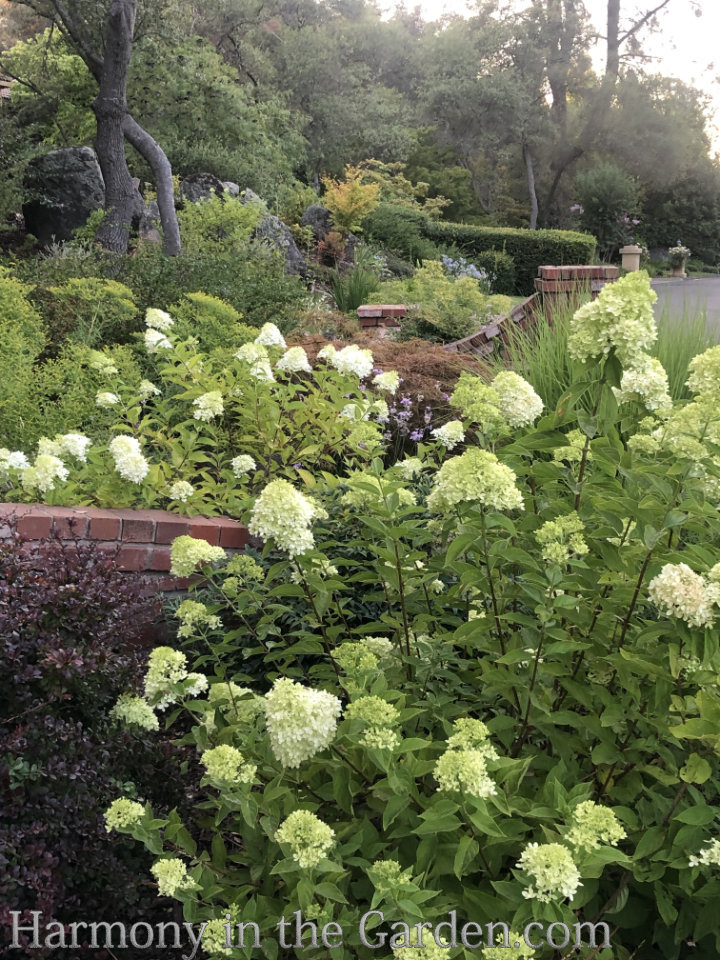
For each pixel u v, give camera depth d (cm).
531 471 244
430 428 573
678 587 183
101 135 1351
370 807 215
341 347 642
